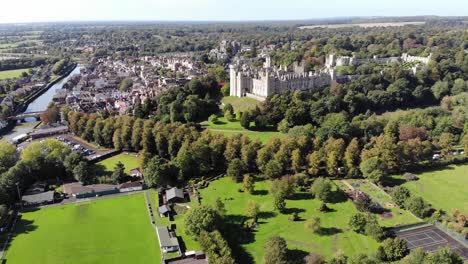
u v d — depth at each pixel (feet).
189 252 504.84
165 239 524.93
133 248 525.34
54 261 498.28
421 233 547.49
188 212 560.61
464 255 494.18
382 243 507.30
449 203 635.66
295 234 554.05
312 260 472.03
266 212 615.57
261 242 535.60
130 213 619.26
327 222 581.94
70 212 622.54
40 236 554.46
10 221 593.83
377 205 623.77
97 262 495.82
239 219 595.47
